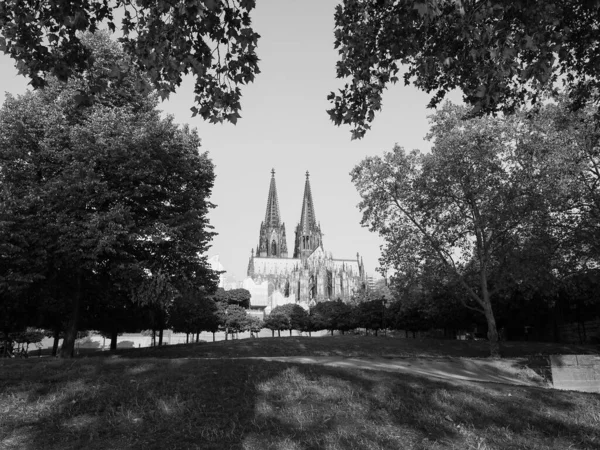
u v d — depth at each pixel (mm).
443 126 40625
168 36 11953
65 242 25953
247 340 50656
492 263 43000
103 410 11570
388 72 14938
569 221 37062
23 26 11828
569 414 13812
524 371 30875
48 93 31344
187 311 61031
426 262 42500
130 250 31297
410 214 43438
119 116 30234
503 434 11828
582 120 31250
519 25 13414
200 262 36156
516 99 18531
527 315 66000
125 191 29328
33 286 30859
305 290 175375
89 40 30594
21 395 12273
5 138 28312
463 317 68500
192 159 34719
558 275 40562
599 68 16828
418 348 46781
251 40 11914
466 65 14680
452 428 11859
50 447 9453
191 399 12211
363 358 30547
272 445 9852
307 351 41562
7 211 25922
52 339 89438
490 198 39438
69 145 29172
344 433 10758
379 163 43125
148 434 10234
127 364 15672
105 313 41688
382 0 13531
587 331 57500
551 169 36750
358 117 14773
